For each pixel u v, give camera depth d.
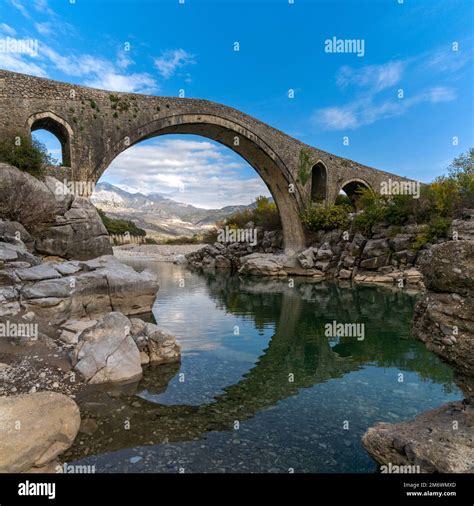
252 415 6.69
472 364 4.42
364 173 44.53
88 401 7.00
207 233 63.66
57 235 18.28
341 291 23.33
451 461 4.03
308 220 37.38
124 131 25.94
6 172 16.52
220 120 31.41
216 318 15.41
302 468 5.04
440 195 26.81
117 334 8.95
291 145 37.12
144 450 5.43
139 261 49.19
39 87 22.12
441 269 4.69
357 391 7.89
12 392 6.85
